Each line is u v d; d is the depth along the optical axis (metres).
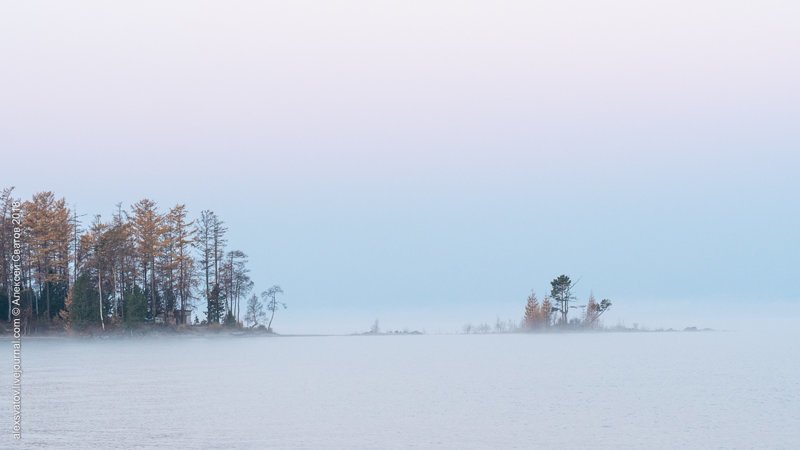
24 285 136.62
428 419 49.72
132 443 40.62
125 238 139.88
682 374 81.25
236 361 98.44
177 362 95.38
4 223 135.38
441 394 63.69
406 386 70.00
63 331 138.50
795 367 89.62
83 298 137.00
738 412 52.84
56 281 139.00
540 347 135.88
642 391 65.62
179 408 53.59
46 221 136.00
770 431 45.50
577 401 58.97
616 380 75.44
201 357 104.81
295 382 72.75
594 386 69.88
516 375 80.94
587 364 95.88
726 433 44.84
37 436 42.34
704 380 74.81
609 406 56.03
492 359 105.75
